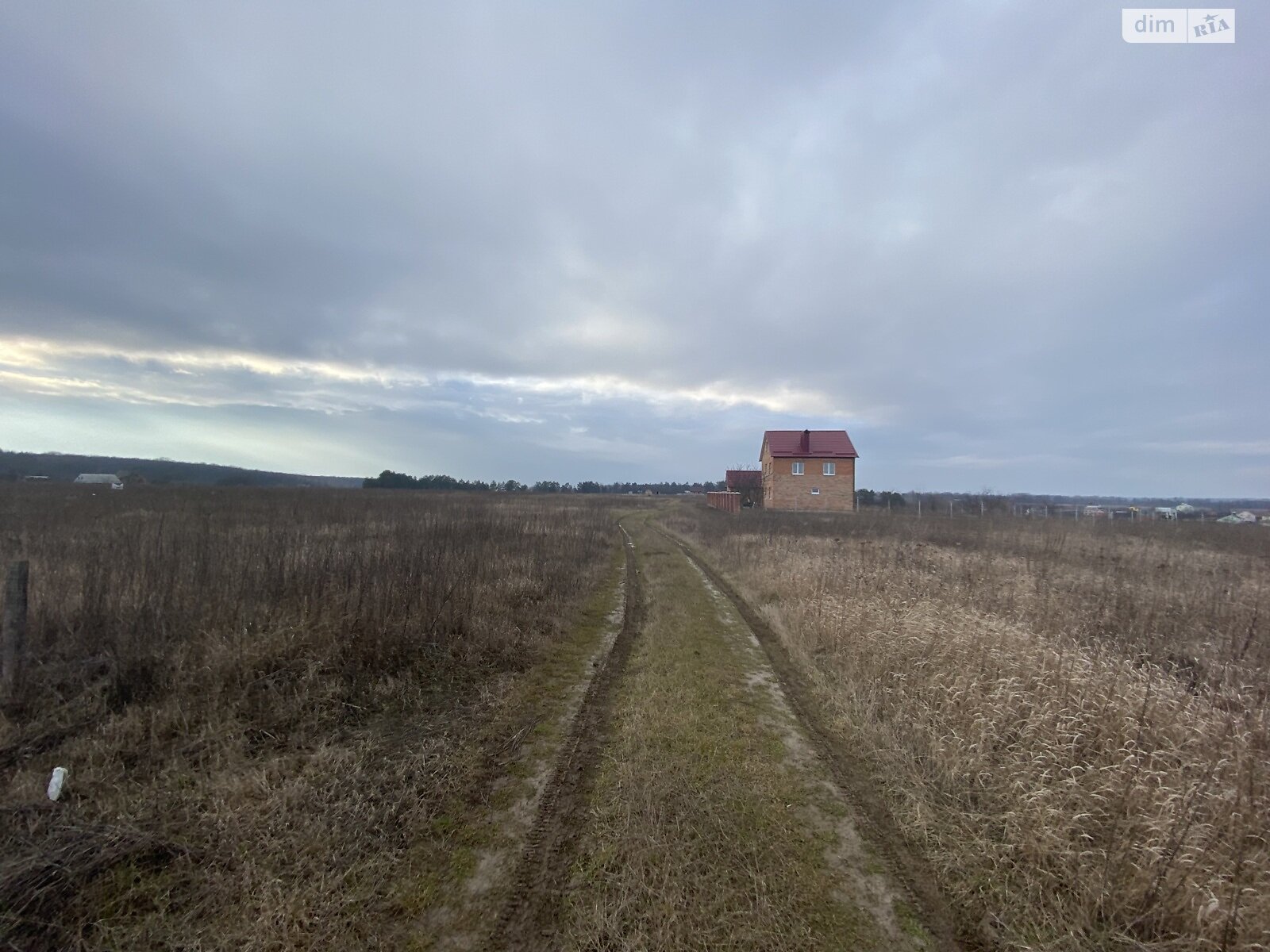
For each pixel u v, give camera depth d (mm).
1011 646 6129
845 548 15617
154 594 6293
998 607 8766
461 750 4770
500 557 12211
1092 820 3551
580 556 14656
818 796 4164
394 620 6898
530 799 4062
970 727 4770
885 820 3887
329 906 2953
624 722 5383
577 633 8594
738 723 5398
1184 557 15227
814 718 5609
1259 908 2852
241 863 3215
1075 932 2887
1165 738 4418
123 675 5105
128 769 4145
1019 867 3311
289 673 5648
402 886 3145
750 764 4594
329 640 6203
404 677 6199
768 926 2895
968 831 3699
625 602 10922
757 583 12156
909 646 6602
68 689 5090
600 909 2965
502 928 2865
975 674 5605
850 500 43312
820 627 8188
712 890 3135
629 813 3836
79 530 11531
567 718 5504
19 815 3424
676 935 2809
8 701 4660
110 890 2992
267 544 8625
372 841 3504
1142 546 17203
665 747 4879
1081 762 4258
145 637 5562
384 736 4984
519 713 5586
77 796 3766
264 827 3518
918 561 13055
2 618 5570
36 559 8461
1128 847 3305
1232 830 3342
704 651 7699
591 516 29172
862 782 4379
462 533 13086
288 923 2842
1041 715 4727
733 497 42844
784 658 7586
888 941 2850
